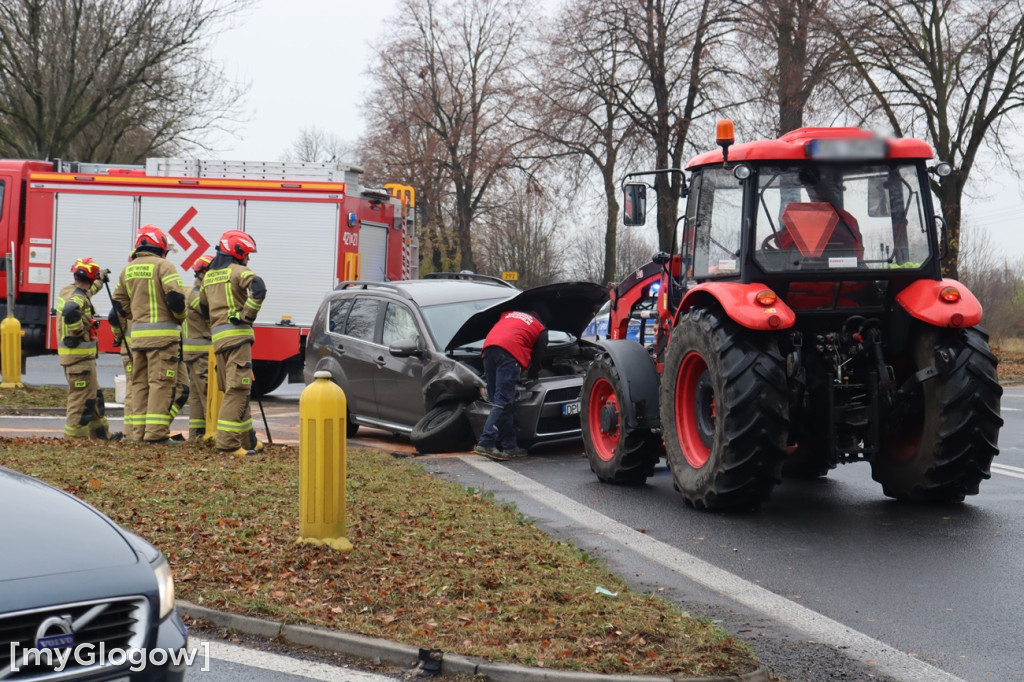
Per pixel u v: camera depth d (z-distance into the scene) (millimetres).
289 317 17859
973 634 5461
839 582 6430
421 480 9398
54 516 4305
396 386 12430
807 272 8297
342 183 17797
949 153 27828
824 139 8273
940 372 8094
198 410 11719
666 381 8938
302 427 6652
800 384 8320
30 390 17281
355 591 5809
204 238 18141
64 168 19266
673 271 9688
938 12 27656
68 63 28906
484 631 5219
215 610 5488
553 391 11500
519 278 51719
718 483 8180
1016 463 10922
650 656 4852
